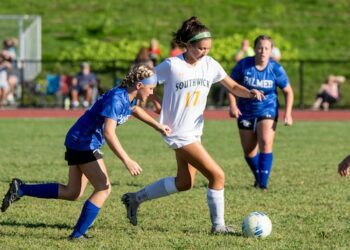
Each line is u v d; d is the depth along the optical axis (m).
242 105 33.34
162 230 24.38
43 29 103.00
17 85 77.44
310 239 22.98
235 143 50.94
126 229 24.48
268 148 32.78
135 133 57.06
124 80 22.41
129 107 22.36
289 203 29.16
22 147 48.09
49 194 23.53
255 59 33.22
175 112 23.61
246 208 28.09
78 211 27.36
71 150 22.52
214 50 84.06
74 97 75.56
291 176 36.53
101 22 103.19
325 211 27.55
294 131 59.19
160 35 101.88
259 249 21.53
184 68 23.58
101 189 22.66
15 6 111.19
